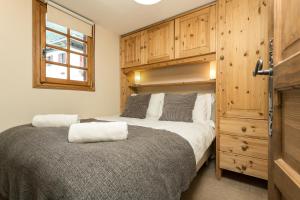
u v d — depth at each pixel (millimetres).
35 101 2035
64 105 2342
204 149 1688
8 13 1812
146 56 2812
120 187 691
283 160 611
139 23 2725
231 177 2002
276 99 655
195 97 2342
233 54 1900
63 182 661
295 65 483
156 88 3115
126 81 3217
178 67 2852
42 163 781
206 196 1613
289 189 528
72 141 1016
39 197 706
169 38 2539
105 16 2508
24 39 1936
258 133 1737
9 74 1824
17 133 1210
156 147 1059
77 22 2445
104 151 857
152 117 2562
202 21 2234
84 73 2662
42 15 2092
